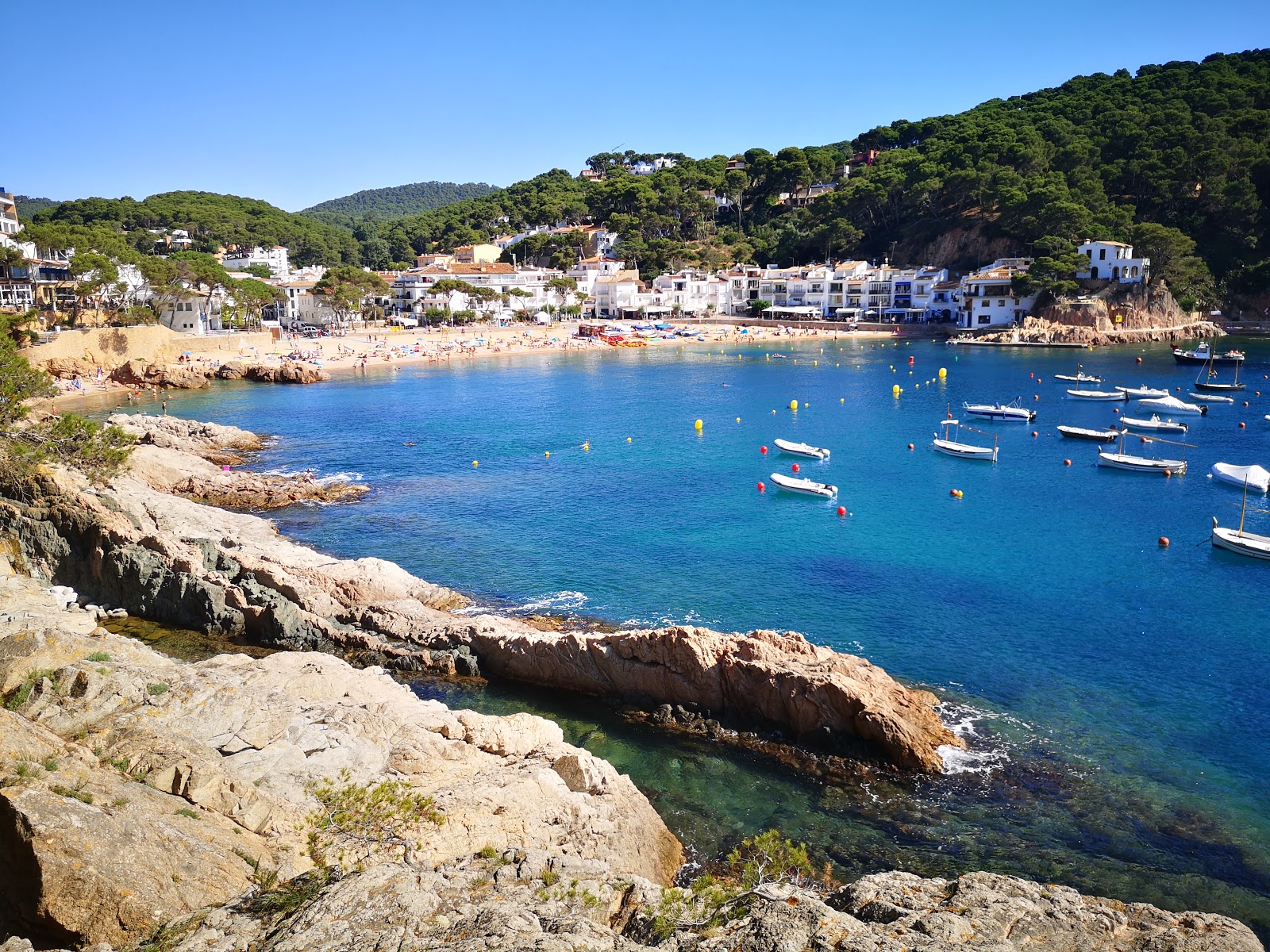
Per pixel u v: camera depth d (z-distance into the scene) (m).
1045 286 183.25
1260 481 70.25
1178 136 196.25
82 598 46.00
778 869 23.97
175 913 17.06
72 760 20.34
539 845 24.48
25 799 17.62
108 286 141.25
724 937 16.11
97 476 49.97
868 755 33.00
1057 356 157.38
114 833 17.91
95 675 25.25
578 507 67.06
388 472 79.12
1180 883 26.77
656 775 32.56
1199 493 70.12
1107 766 32.78
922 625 44.69
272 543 53.81
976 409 103.75
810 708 33.84
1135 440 89.75
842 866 27.52
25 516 46.88
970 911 17.66
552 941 14.88
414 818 22.47
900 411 108.69
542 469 80.12
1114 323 178.25
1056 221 190.25
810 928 15.98
